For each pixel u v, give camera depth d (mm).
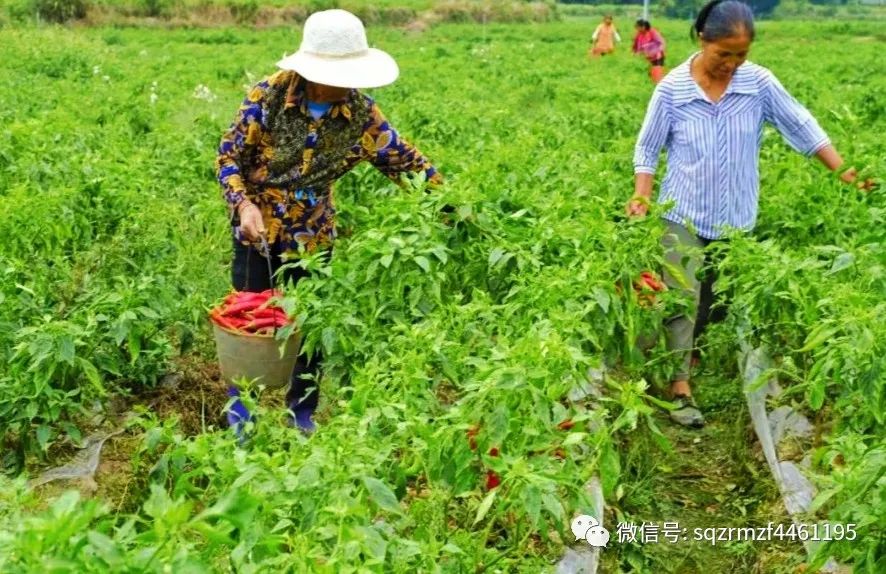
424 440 4105
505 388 4035
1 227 6566
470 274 5941
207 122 11633
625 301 5730
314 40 5656
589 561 4957
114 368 5656
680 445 6895
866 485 4043
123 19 44031
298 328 5422
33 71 21234
